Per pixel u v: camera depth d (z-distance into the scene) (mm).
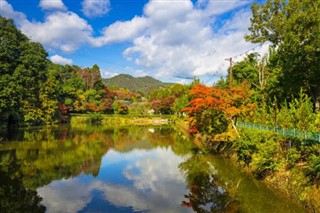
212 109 29672
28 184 20703
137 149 38469
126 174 24172
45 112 70938
